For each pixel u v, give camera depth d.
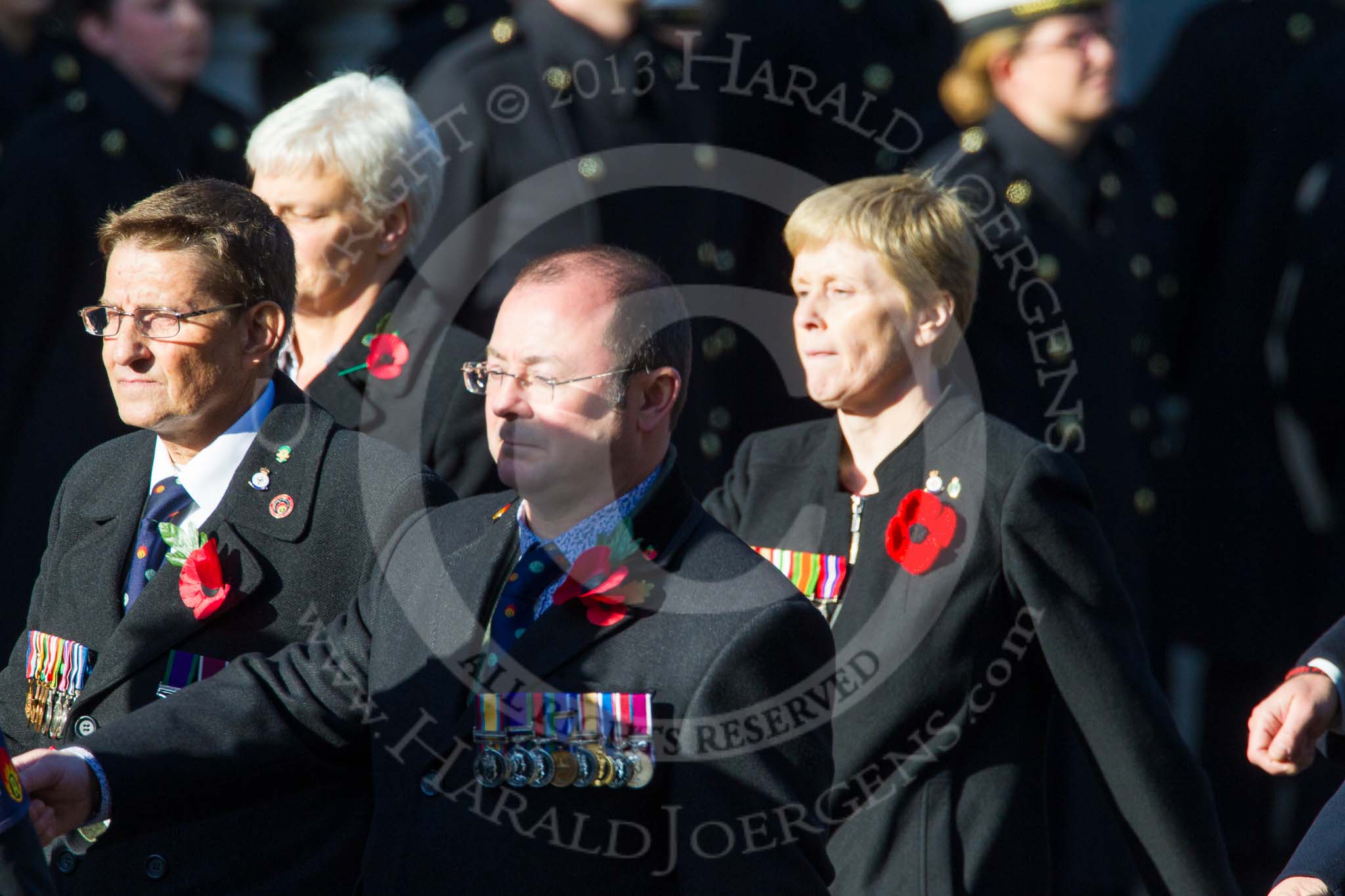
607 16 19.33
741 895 10.34
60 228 19.97
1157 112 26.25
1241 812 23.17
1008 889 13.04
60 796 11.17
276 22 29.80
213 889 11.81
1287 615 23.19
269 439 12.45
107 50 20.80
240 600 12.15
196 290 11.96
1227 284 24.00
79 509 12.80
